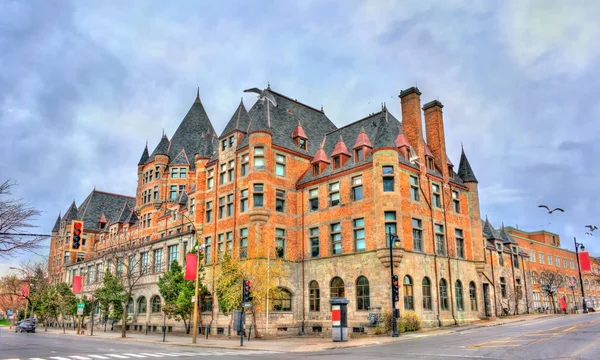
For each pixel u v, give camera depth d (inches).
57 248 3954.2
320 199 1840.6
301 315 1790.1
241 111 2064.5
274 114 2039.9
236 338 1635.1
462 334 1272.1
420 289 1605.6
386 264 1541.6
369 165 1675.7
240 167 1926.7
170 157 3088.1
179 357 914.7
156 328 2342.5
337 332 1293.1
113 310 2472.9
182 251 2268.7
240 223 1855.3
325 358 822.5
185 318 1936.5
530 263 3174.2
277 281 1774.1
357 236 1679.4
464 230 1913.1
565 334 1072.8
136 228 2974.9
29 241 716.0
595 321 1512.1
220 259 1888.5
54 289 3144.7
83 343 1466.5
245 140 1939.0
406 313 1510.8
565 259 3727.9
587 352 740.0
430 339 1177.4
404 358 776.3
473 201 1980.8
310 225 1851.6
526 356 725.9
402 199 1631.4
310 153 2042.3
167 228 2573.8
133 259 2428.6
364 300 1603.1
